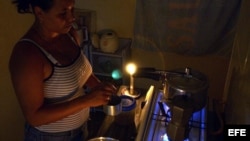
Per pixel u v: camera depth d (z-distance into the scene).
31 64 0.97
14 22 1.60
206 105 1.47
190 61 2.64
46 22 1.01
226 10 2.23
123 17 2.62
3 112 1.56
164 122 1.35
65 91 1.14
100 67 2.77
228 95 2.01
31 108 1.03
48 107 1.07
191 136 1.27
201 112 1.42
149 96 1.56
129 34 2.70
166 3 2.34
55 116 1.07
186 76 1.37
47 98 1.15
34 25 1.08
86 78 1.31
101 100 1.13
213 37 2.38
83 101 1.10
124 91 1.84
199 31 2.39
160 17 2.42
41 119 1.05
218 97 2.74
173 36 2.49
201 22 2.34
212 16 2.29
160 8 2.38
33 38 1.03
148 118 1.38
